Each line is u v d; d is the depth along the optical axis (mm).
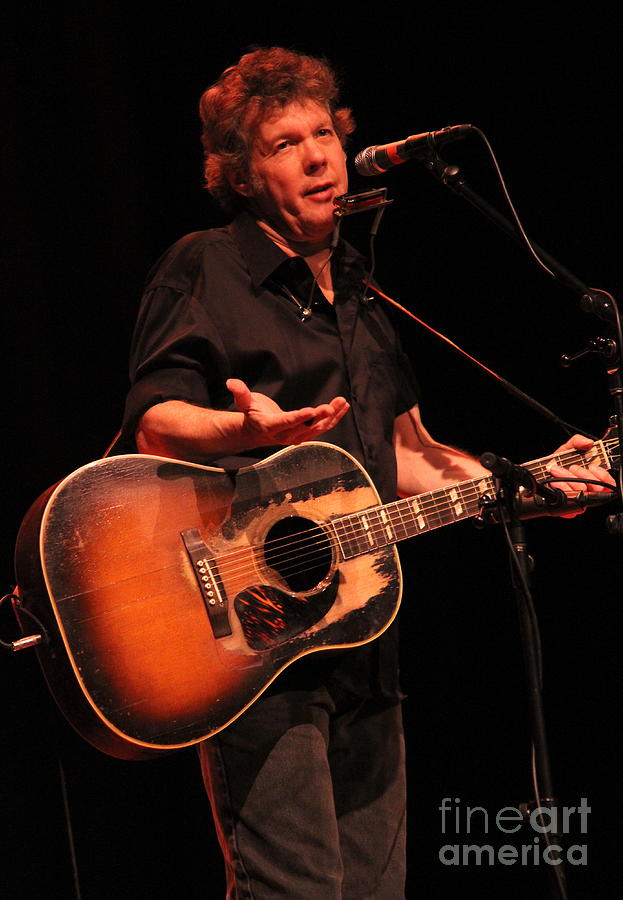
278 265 6180
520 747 9664
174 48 9602
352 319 6457
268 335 6035
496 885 9398
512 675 9789
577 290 5559
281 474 5738
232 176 6477
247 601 5469
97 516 5309
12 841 8094
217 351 5883
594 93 9570
